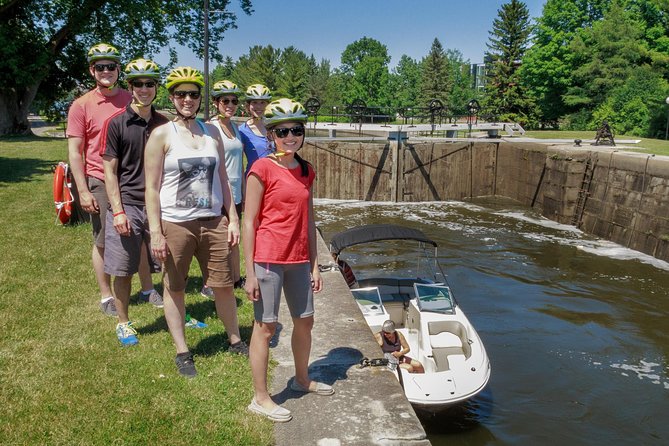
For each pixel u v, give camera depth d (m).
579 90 54.06
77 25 32.47
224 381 4.33
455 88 98.00
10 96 33.66
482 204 30.48
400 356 8.85
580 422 9.10
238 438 3.62
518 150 31.14
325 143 31.38
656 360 11.48
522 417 9.16
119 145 4.70
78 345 4.83
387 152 31.08
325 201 30.91
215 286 4.57
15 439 3.47
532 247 20.58
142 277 6.05
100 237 5.46
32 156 20.83
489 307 14.44
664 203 19.06
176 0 33.97
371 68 93.75
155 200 4.12
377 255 19.27
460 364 8.88
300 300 3.79
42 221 9.89
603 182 22.64
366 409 4.05
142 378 4.30
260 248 3.58
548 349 11.86
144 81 4.71
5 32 30.34
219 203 4.37
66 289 6.34
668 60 49.84
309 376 4.55
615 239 21.44
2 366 4.38
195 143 4.17
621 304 14.78
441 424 8.87
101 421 3.71
